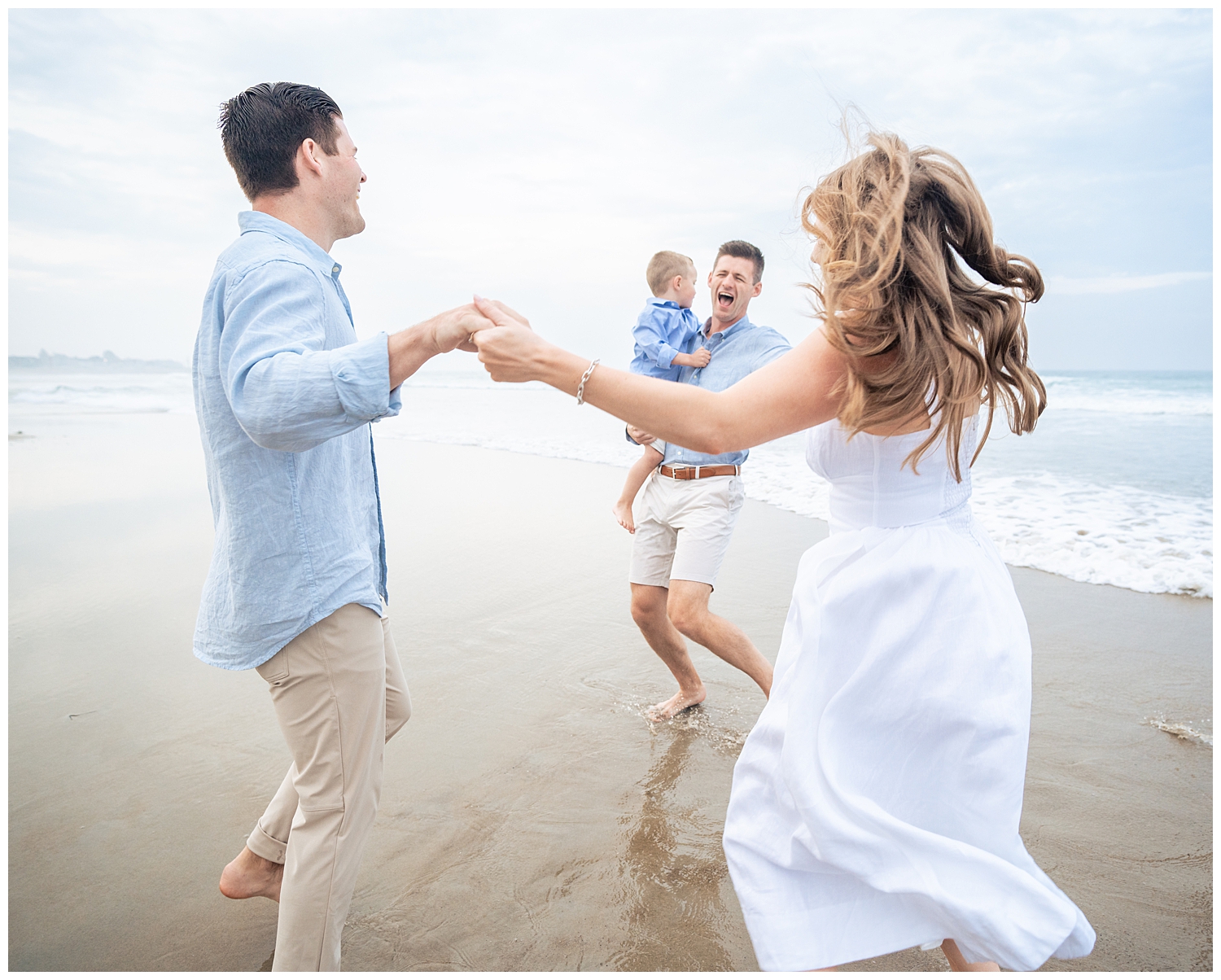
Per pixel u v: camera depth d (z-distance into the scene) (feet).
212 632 5.86
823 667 4.68
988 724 4.49
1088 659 12.21
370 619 5.96
